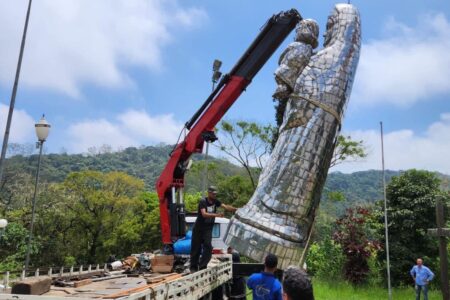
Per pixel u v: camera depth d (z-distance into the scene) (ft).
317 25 22.41
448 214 61.98
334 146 21.40
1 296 12.18
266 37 31.71
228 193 99.96
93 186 101.71
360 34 22.33
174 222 33.47
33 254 78.74
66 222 95.30
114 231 98.73
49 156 219.61
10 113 36.11
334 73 21.16
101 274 25.22
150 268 27.14
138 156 280.92
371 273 60.44
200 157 111.65
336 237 62.59
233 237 20.59
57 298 12.10
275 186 20.59
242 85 32.94
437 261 59.11
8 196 90.22
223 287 29.81
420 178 65.21
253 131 81.76
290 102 21.42
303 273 7.89
